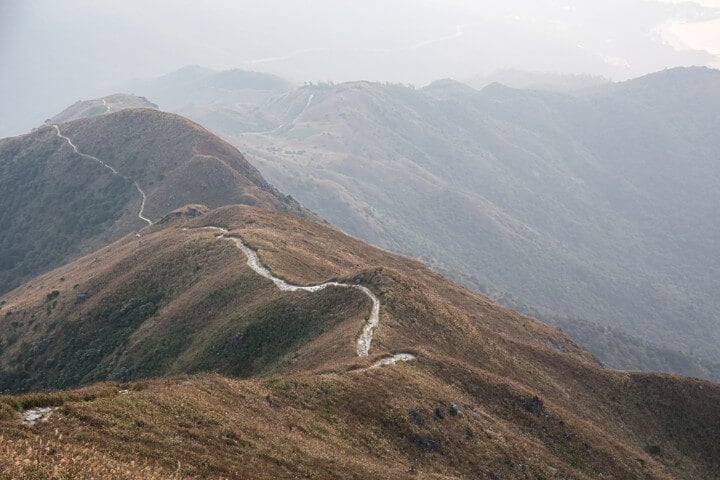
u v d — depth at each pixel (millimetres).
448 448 48000
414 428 47594
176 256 109125
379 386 51281
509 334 121375
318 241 129625
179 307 92438
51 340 101188
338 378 50094
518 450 53812
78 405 29234
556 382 86500
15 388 94812
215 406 36312
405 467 41562
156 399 33469
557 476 52688
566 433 62812
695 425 88750
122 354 90062
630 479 60125
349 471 34656
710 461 83625
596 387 91625
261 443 33562
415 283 85500
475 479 45875
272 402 42500
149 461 25984
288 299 80875
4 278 188000
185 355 80625
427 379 58156
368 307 73250
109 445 26297
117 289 106125
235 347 75938
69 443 25062
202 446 29875
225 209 141000
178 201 193750
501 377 70125
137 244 134250
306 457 34219
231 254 102500
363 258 134750
